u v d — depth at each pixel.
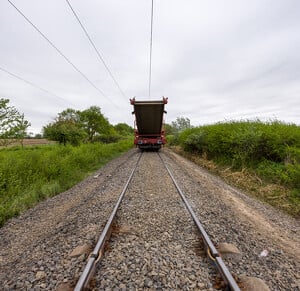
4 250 3.15
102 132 42.19
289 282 2.26
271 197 5.88
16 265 2.66
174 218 3.90
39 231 3.71
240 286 2.15
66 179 8.03
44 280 2.28
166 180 7.12
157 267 2.41
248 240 3.17
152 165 10.49
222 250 2.77
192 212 4.01
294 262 2.68
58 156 10.40
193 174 8.62
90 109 40.03
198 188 6.25
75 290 1.89
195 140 15.12
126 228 3.46
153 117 16.48
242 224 3.77
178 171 9.00
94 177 8.48
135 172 8.73
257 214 4.46
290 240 3.36
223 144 11.12
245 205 5.01
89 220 3.87
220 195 5.70
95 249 2.59
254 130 8.99
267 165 7.98
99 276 2.27
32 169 7.67
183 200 4.88
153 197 5.23
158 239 3.10
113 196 5.35
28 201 5.44
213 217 3.97
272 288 2.16
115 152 19.42
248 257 2.70
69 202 5.36
